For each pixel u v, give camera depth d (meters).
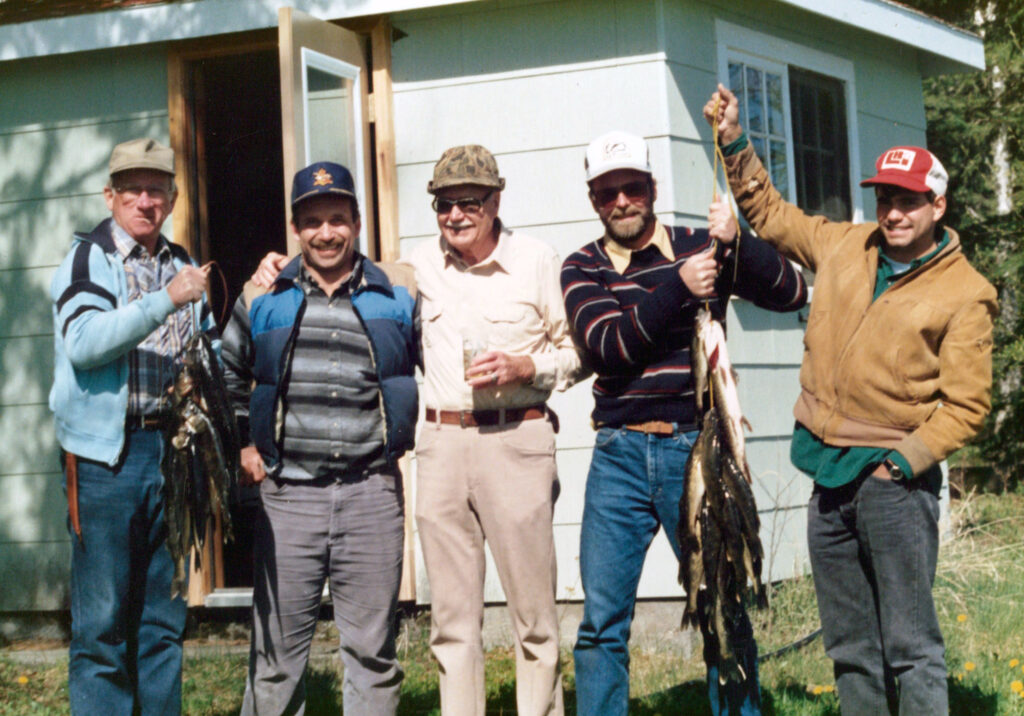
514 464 4.33
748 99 7.44
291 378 4.30
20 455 7.60
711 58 7.06
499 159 6.88
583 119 6.76
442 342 4.39
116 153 4.53
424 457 4.42
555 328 4.49
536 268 4.43
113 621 4.48
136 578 4.61
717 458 3.77
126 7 7.26
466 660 4.37
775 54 7.67
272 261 4.48
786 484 7.43
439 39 6.96
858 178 8.56
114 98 7.48
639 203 4.39
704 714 5.29
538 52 6.82
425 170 6.98
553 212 6.80
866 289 4.17
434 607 4.40
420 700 5.62
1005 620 6.58
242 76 8.31
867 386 4.11
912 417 4.09
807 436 4.32
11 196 7.67
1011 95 14.24
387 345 4.32
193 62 7.46
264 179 8.59
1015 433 12.17
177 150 7.32
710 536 3.78
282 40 6.12
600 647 4.41
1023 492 11.67
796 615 6.71
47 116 7.61
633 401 4.36
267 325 4.34
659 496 4.35
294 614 4.35
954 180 15.30
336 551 4.33
